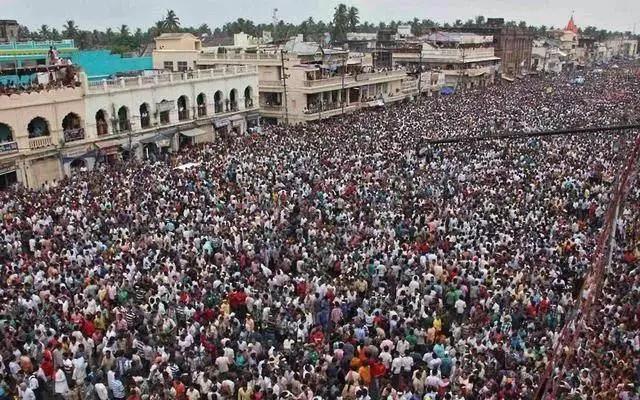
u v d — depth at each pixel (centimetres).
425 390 1566
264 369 1588
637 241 2616
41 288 2047
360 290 2164
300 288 2092
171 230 2620
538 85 9831
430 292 2078
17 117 3725
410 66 9425
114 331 1781
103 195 3106
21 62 4775
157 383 1564
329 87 6075
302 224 2738
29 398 1541
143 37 13338
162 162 4084
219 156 4072
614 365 1634
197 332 1827
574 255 2395
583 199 3086
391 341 1753
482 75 9881
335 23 12700
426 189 3291
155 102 4688
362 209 2939
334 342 1802
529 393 1504
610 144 4525
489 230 2620
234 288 2067
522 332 1861
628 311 1922
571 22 19400
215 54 6269
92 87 4188
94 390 1609
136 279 2147
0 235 2575
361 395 1470
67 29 12056
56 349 1681
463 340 1808
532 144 4494
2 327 1812
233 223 2697
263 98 6188
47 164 3978
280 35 13262
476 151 4244
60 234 2522
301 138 4678
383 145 4362
